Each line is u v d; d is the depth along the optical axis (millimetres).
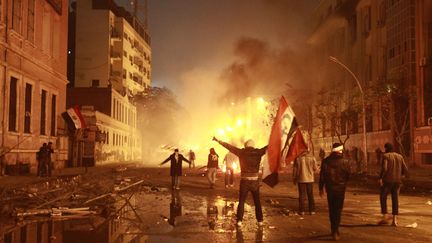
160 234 10008
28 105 28953
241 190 11031
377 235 10109
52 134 34438
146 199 17281
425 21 40250
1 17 24172
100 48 78750
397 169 11391
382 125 45500
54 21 34250
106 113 59906
